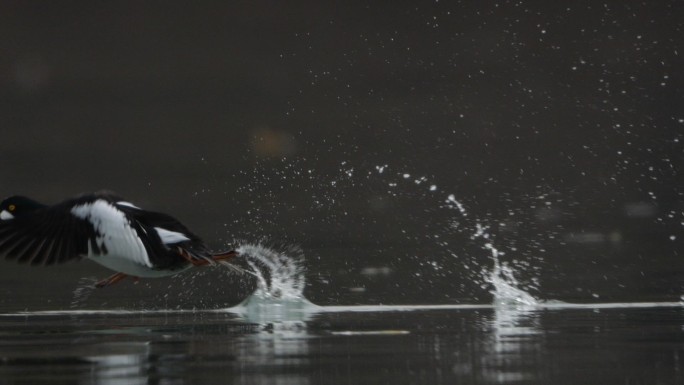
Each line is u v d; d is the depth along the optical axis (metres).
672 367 5.88
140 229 6.96
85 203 6.87
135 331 7.38
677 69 22.78
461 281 10.27
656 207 15.70
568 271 10.88
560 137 20.06
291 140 20.31
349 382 5.52
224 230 13.48
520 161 18.59
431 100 22.41
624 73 22.72
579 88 22.52
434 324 7.73
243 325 7.69
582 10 24.91
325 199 16.30
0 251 6.63
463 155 19.05
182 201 15.76
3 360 6.15
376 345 6.71
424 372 5.79
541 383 5.48
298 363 6.06
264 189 17.00
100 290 9.88
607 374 5.70
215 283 10.29
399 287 9.89
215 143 20.52
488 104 22.12
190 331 7.36
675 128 20.36
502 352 6.42
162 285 10.18
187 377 5.63
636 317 8.05
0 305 8.90
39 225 6.77
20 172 17.91
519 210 15.38
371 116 21.70
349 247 12.57
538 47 24.22
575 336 7.06
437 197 16.38
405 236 13.46
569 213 15.27
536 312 8.41
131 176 17.84
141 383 5.49
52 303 9.04
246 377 5.63
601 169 18.22
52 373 5.74
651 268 11.05
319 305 8.88
